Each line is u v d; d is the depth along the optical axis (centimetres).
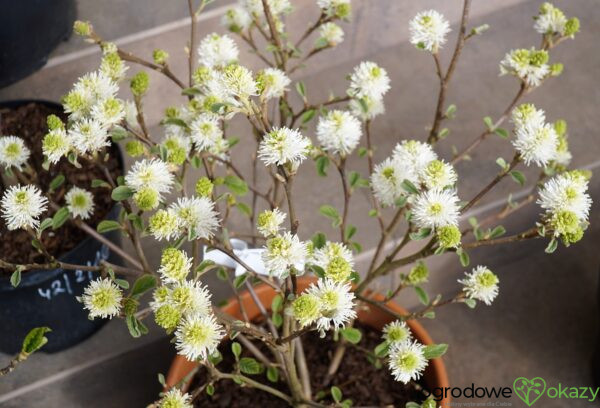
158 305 53
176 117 64
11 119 87
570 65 107
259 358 73
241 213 93
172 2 101
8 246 79
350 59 108
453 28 110
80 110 59
